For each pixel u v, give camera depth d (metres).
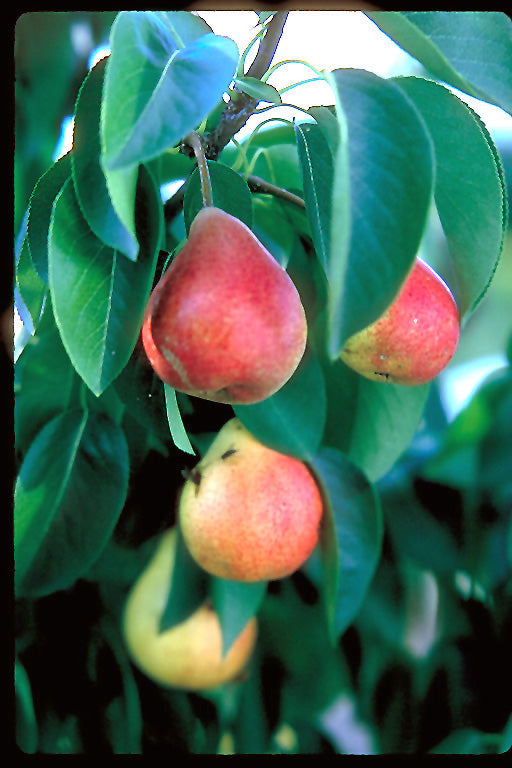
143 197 0.52
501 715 0.72
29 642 0.65
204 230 0.49
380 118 0.47
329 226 0.53
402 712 0.74
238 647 0.67
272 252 0.63
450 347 0.55
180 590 0.64
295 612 0.72
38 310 0.57
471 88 0.51
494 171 0.53
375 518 0.60
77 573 0.58
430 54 0.50
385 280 0.45
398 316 0.54
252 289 0.49
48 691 0.65
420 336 0.54
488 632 0.73
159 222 0.52
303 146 0.54
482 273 0.54
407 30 0.50
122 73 0.45
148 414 0.57
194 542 0.58
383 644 0.73
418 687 0.74
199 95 0.46
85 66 0.69
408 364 0.55
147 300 0.51
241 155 0.57
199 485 0.58
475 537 0.73
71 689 0.65
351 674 0.73
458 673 0.73
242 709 0.72
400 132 0.46
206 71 0.47
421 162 0.46
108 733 0.66
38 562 0.58
